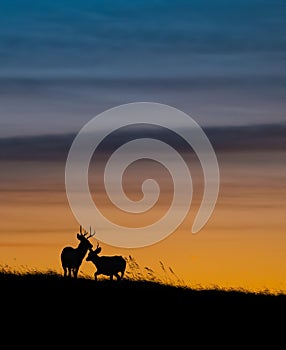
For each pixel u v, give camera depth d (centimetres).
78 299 13375
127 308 13175
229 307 13388
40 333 12338
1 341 12088
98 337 12369
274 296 13850
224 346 12412
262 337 12662
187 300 13538
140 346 12244
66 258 15125
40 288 13688
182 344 12369
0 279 13950
